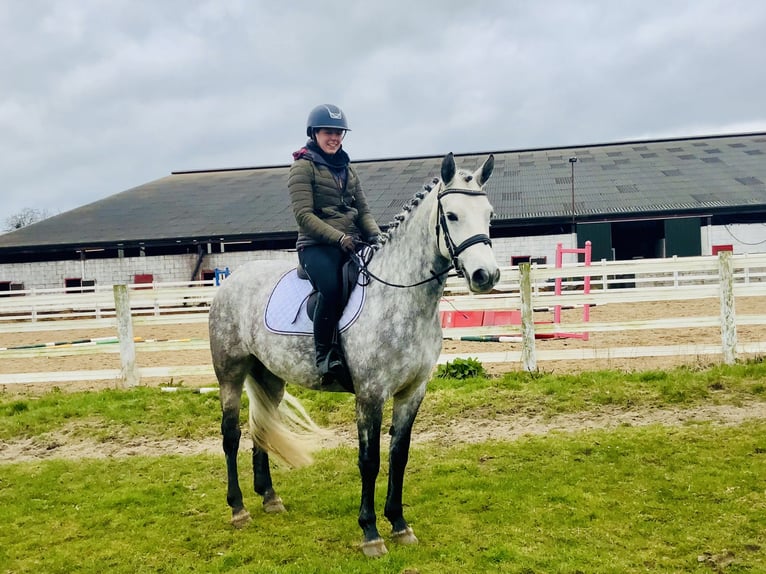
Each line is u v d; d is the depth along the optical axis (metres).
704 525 4.23
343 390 4.50
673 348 8.51
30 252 27.33
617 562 3.82
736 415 6.50
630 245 30.52
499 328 9.02
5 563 4.26
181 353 13.48
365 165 39.00
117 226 29.28
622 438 6.02
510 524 4.43
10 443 7.27
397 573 3.81
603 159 34.09
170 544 4.46
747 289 8.45
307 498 5.19
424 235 3.96
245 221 27.91
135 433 7.32
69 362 12.86
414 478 5.47
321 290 4.22
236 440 4.88
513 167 34.12
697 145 35.19
